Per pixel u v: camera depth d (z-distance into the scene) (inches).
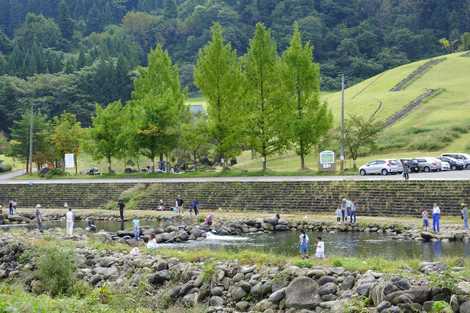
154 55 3560.5
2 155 4803.2
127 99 6501.0
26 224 2214.6
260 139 2795.3
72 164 3513.8
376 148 3319.4
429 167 2568.9
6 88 5876.0
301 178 2391.7
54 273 1027.9
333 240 1604.3
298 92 2844.5
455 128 3467.0
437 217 1601.9
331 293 817.5
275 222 1897.1
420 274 808.9
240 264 972.6
